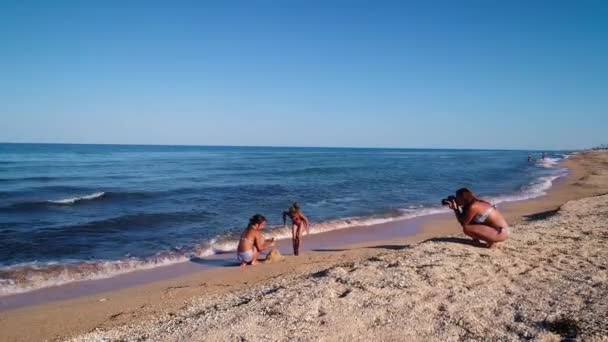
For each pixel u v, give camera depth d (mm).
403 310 5066
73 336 5906
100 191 24078
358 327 4688
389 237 13117
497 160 76688
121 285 8609
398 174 39188
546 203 19922
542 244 8102
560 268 6512
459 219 8258
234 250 11609
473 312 4914
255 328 4824
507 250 7660
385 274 6371
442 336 4379
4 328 6340
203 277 9000
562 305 4930
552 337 4137
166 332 5164
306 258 10102
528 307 4949
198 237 12961
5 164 47625
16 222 14836
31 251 11023
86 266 9828
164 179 32625
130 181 30703
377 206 19484
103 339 5355
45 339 5918
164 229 14086
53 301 7625
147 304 7184
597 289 5430
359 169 46562
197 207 18562
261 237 9961
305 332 4633
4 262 9969
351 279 6238
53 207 18484
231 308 5773
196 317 5652
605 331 4117
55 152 90062
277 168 47312
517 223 12617
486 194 23938
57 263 10023
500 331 4402
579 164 54812
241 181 31109
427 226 15000
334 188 26469
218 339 4629
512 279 6051
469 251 7645
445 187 28016
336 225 14883
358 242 12375
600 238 8617
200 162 59875
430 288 5711
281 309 5312
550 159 76188
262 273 8922
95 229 13883
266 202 20234
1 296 7871
